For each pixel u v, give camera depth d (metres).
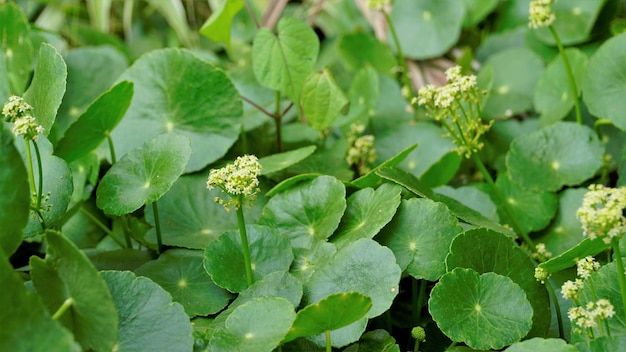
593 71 0.61
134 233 0.58
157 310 0.47
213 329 0.48
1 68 0.60
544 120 0.66
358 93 0.69
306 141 0.66
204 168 0.60
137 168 0.53
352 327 0.48
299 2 0.87
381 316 0.53
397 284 0.48
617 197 0.44
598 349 0.46
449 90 0.54
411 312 0.54
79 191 0.60
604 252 0.56
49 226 0.51
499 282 0.49
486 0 0.77
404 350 0.54
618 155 0.64
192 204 0.58
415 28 0.77
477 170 0.67
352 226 0.53
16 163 0.44
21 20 0.65
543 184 0.60
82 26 0.81
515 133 0.68
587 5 0.70
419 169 0.65
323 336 0.48
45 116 0.53
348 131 0.67
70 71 0.68
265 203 0.58
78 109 0.67
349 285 0.49
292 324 0.45
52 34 0.73
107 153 0.61
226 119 0.60
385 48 0.74
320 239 0.53
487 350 0.50
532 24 0.60
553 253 0.59
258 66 0.61
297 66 0.60
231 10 0.62
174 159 0.52
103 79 0.68
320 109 0.59
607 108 0.60
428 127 0.66
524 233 0.59
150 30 0.88
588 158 0.60
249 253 0.51
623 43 0.59
